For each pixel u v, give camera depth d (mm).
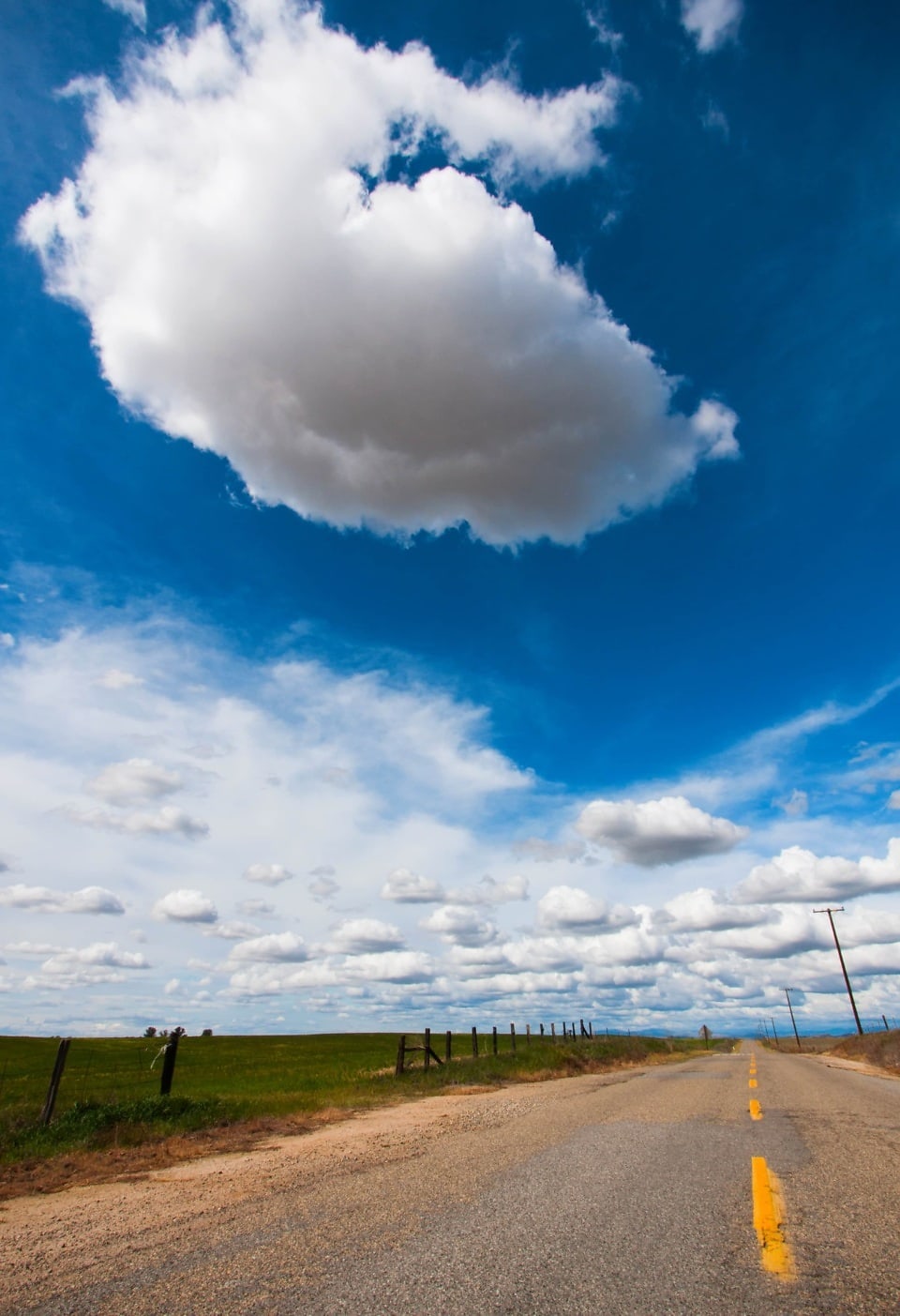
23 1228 5820
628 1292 3766
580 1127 9906
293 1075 24219
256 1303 3740
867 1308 3535
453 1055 27797
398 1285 3920
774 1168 6895
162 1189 7121
